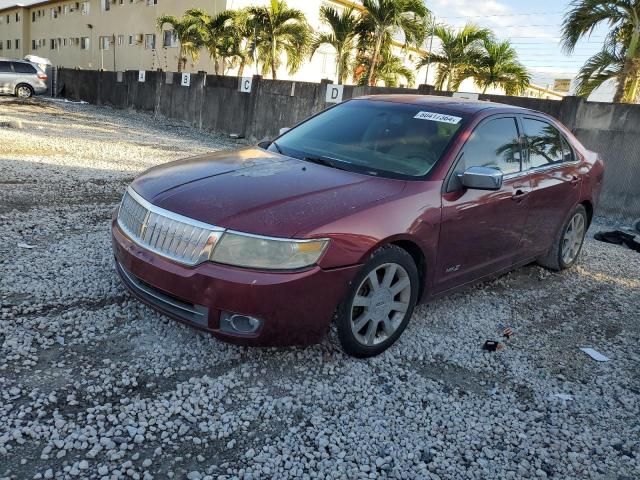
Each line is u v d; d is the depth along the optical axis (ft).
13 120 48.57
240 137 57.06
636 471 9.59
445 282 13.53
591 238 26.63
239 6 90.89
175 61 103.35
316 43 71.56
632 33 40.91
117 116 71.26
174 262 10.59
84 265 15.57
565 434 10.38
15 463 8.11
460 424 10.34
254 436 9.35
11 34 174.50
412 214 11.89
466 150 13.78
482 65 70.64
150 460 8.50
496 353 13.25
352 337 11.43
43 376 10.23
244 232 10.17
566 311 16.48
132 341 11.75
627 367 13.33
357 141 14.46
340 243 10.57
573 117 32.71
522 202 15.34
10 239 17.28
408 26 61.87
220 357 11.49
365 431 9.80
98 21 128.47
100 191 25.55
